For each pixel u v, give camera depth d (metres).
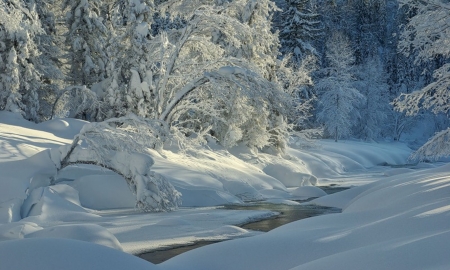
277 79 38.09
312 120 61.25
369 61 69.38
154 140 18.25
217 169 25.09
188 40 26.33
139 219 15.37
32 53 27.78
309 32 57.88
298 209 19.59
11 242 6.08
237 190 23.11
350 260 6.06
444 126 73.31
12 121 24.36
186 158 24.98
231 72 24.00
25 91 27.78
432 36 19.81
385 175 37.41
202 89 26.03
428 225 8.07
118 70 27.94
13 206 13.86
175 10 28.72
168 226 14.17
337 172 41.47
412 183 15.07
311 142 45.47
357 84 66.88
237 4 26.83
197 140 25.39
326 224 10.98
